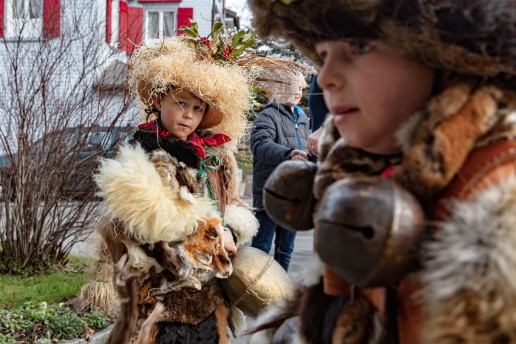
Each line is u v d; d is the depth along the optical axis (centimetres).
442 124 89
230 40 291
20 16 573
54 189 536
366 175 110
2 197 544
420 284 91
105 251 312
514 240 76
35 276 529
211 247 252
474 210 81
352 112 105
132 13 847
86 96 536
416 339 93
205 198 258
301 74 446
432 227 89
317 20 99
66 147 532
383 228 87
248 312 260
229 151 295
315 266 119
